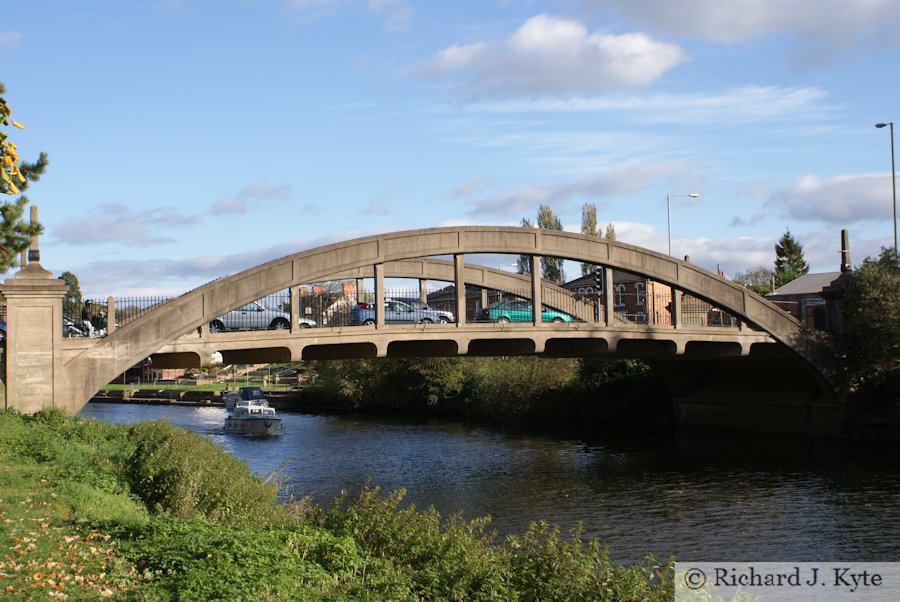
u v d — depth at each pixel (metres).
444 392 69.88
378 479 36.62
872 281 43.88
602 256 37.38
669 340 39.84
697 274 41.00
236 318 34.59
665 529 26.78
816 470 36.94
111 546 12.70
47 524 13.63
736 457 41.53
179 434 25.31
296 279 29.41
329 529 16.94
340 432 57.03
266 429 55.53
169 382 111.81
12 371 24.27
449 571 14.04
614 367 60.12
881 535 25.36
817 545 24.39
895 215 49.28
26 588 10.23
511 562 14.73
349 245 30.66
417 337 31.55
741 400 51.06
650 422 56.62
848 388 45.09
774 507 29.69
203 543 12.82
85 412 75.88
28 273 24.48
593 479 36.31
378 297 31.02
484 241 33.75
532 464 40.84
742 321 43.12
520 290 43.38
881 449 41.88
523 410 62.38
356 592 12.42
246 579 11.56
